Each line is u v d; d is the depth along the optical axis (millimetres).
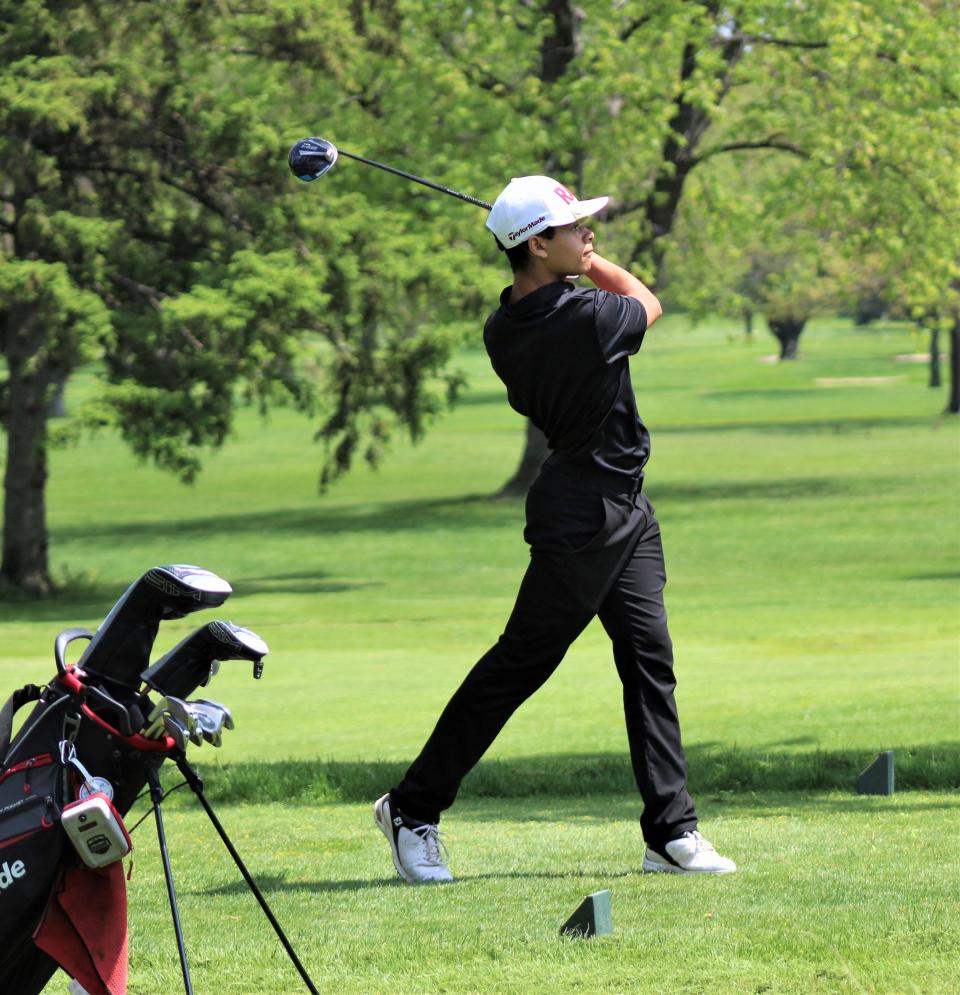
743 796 22781
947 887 14289
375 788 24750
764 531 102625
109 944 9484
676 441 166875
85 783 9406
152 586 9867
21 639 64375
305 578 91062
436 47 109750
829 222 105625
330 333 85125
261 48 84688
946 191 104625
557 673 46438
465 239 98312
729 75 110688
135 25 80812
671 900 14211
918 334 113938
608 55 99812
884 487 121562
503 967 11930
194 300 74875
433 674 47375
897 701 35625
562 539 15766
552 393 15625
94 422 72875
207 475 153250
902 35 103562
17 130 75875
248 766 26406
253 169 81875
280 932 10555
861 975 11180
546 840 18625
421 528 112250
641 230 115125
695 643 55156
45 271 71688
